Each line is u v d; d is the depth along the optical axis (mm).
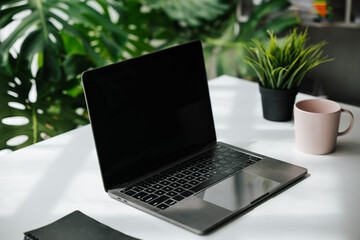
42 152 1268
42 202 1041
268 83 1402
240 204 984
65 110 2219
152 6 2650
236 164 1160
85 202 1039
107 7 2475
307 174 1136
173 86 1212
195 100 1256
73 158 1234
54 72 2115
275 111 1413
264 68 1389
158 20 2707
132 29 2652
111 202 1037
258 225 945
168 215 957
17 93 2107
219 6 2775
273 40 1379
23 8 2146
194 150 1233
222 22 2826
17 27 2109
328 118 1181
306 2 2754
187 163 1169
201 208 975
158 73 1184
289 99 1388
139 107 1137
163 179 1098
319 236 913
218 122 1435
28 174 1154
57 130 2191
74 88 2277
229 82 1762
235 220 960
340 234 919
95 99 1060
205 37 2824
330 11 2734
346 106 1530
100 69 1072
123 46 2350
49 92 2193
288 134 1351
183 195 1025
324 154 1229
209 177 1099
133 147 1115
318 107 1282
